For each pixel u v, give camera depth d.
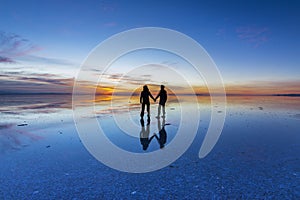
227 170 3.27
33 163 3.71
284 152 4.21
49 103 20.44
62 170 3.37
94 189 2.67
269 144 4.88
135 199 2.40
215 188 2.64
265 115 10.33
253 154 4.11
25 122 8.45
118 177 3.07
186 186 2.72
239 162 3.64
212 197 2.41
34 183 2.87
